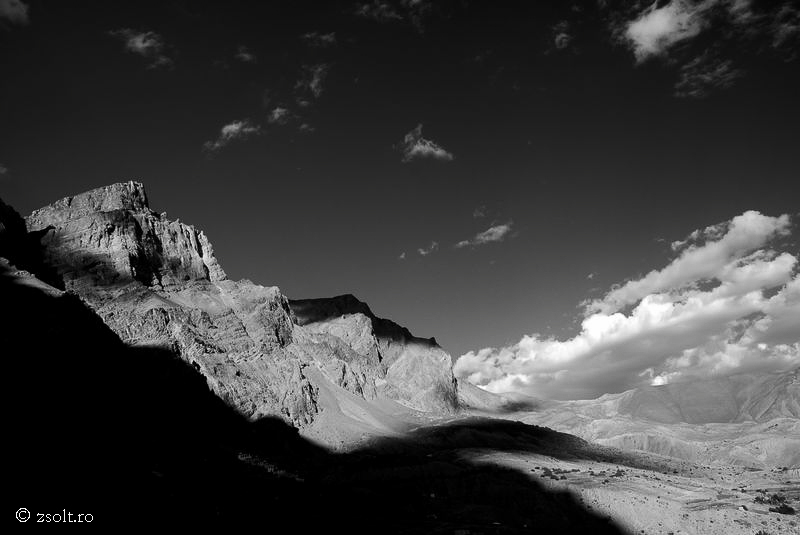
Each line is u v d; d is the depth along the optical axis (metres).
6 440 158.38
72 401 195.88
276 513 185.38
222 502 179.75
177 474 187.88
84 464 164.62
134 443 197.38
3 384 180.62
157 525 152.12
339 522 192.75
